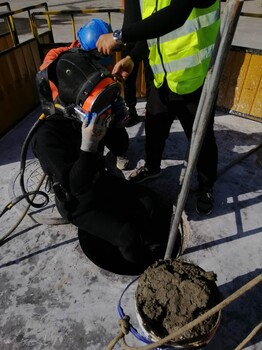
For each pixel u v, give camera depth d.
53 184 1.62
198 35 1.65
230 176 2.64
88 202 1.78
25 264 1.98
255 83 3.14
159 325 1.32
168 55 1.77
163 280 1.44
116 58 3.12
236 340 1.59
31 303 1.78
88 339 1.62
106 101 1.38
